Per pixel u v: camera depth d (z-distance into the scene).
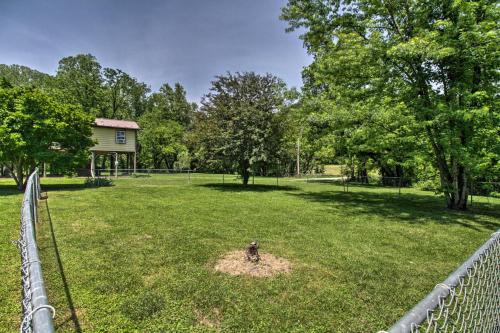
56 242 5.55
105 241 5.66
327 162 35.25
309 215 8.89
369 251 5.45
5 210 8.21
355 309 3.32
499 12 8.91
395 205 11.52
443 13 9.70
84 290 3.63
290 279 4.07
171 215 8.36
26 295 1.54
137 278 4.00
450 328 1.84
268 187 18.73
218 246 5.47
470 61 8.98
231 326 2.95
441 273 4.43
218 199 12.16
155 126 43.62
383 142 11.84
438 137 9.84
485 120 9.00
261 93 17.41
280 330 2.91
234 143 16.36
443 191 10.86
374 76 10.69
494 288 2.19
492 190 12.45
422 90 10.09
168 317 3.08
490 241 2.22
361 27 11.99
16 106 13.17
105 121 29.64
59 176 26.55
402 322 1.16
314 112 13.95
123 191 14.40
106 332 2.81
